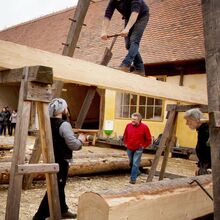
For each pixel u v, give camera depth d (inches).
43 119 156.6
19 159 146.9
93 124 815.1
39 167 151.7
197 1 626.5
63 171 179.3
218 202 103.0
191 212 140.8
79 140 176.2
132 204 107.7
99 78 184.2
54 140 176.1
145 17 223.1
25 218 191.2
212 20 105.0
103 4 860.0
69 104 799.1
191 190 139.6
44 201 175.2
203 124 197.6
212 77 105.4
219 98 103.9
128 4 217.8
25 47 155.4
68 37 246.2
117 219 102.7
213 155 103.7
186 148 509.7
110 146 623.2
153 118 576.1
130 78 203.9
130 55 217.6
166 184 132.8
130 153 316.8
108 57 249.1
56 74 164.7
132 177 313.6
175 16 635.5
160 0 700.7
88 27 814.5
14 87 876.6
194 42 551.2
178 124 540.7
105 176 343.3
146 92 217.0
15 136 149.4
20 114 148.1
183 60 522.9
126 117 618.2
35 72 144.6
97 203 102.3
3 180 256.5
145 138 311.7
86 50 736.3
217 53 104.3
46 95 152.5
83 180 313.6
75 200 238.5
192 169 417.1
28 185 258.8
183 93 255.3
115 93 636.7
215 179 103.4
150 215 116.8
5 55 148.6
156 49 590.2
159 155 296.5
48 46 882.1
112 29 723.4
